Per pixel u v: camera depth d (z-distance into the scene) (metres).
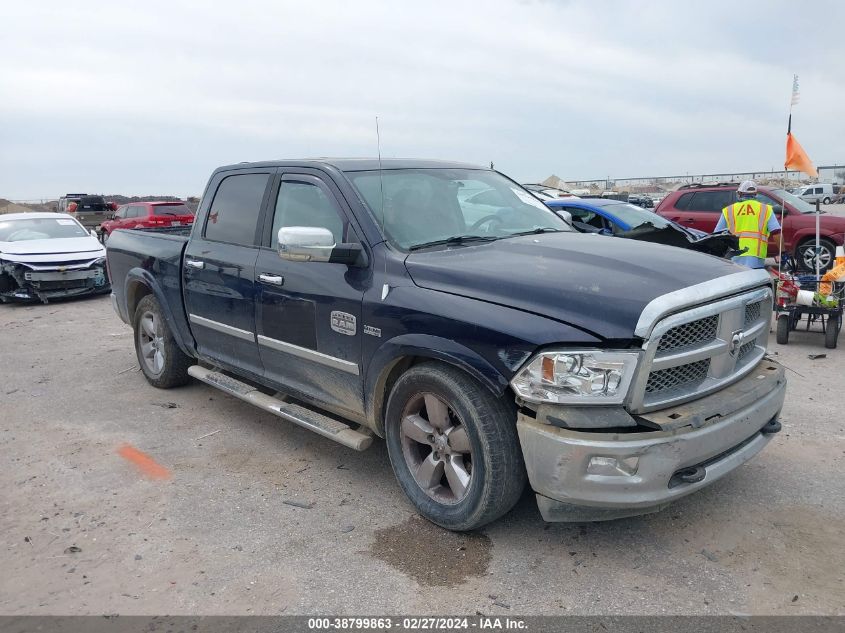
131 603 3.00
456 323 3.24
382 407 3.85
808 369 6.54
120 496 4.03
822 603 2.87
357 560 3.29
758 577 3.07
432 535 3.51
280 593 3.04
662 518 3.61
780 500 3.77
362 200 4.00
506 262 3.50
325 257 3.67
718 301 3.18
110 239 6.57
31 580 3.19
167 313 5.57
